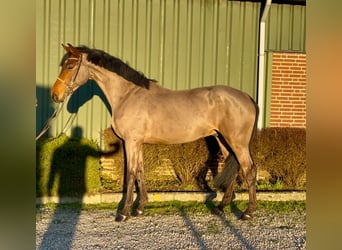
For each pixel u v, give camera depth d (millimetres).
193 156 7102
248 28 7785
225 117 5754
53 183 6492
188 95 5930
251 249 4648
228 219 5867
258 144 7176
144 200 6008
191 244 4785
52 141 6543
